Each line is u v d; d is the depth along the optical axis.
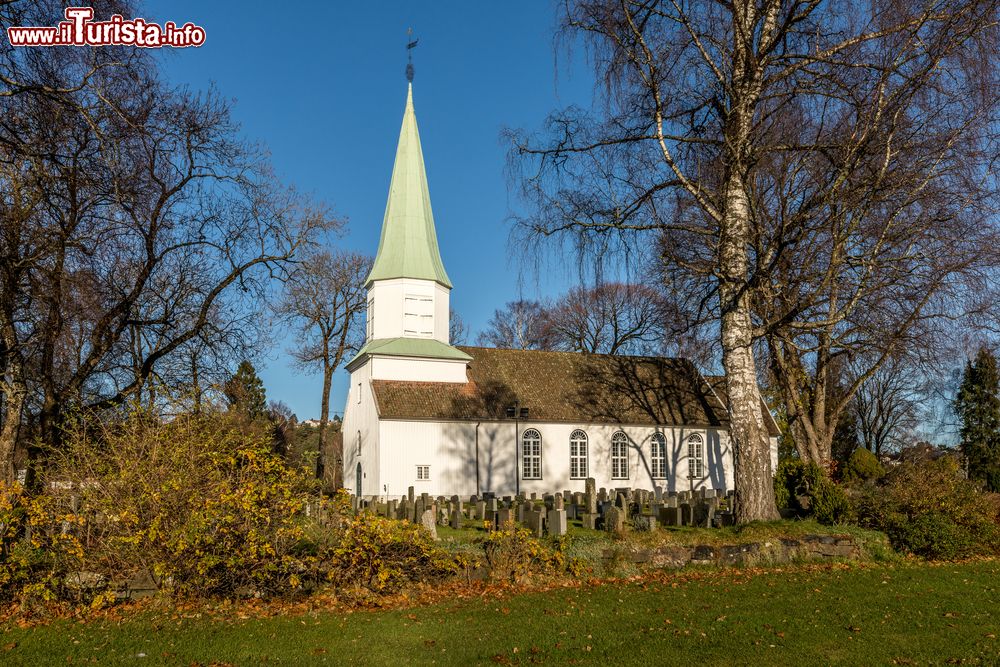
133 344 22.12
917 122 14.85
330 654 9.36
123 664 8.86
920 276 17.84
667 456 44.12
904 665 8.62
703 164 16.88
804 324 17.09
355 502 25.09
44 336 16.98
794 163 17.39
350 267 49.91
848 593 12.35
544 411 42.00
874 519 17.66
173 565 11.64
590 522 18.84
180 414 12.78
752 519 17.31
